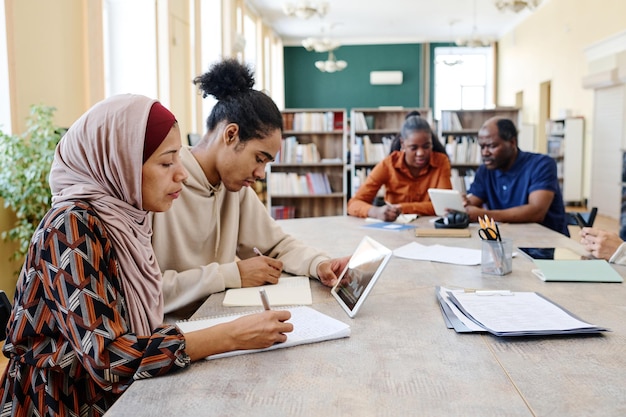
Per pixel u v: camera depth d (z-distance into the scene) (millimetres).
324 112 7707
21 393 1173
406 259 2270
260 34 13609
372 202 4070
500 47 17172
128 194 1238
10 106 3898
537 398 1020
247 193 2121
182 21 7773
